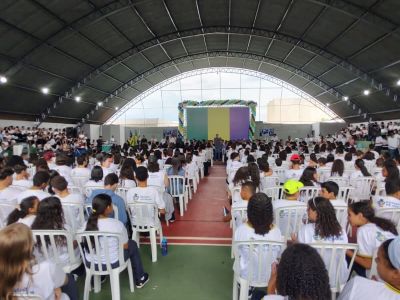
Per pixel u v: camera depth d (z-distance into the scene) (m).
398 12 10.24
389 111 17.91
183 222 5.46
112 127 23.98
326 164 6.81
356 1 10.62
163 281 3.33
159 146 12.83
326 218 2.42
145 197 3.91
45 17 10.84
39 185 3.72
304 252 1.27
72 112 21.08
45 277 1.81
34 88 15.29
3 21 10.03
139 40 16.34
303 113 25.59
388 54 12.93
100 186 4.57
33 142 12.93
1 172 3.93
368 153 7.45
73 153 12.35
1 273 1.53
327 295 1.20
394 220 3.43
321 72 19.16
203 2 13.52
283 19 14.06
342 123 23.80
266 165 5.48
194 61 22.80
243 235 2.51
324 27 13.43
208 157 13.37
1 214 3.65
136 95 26.02
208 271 3.56
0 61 11.90
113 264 2.74
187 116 20.53
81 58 15.20
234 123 20.34
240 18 15.15
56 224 2.61
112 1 11.67
